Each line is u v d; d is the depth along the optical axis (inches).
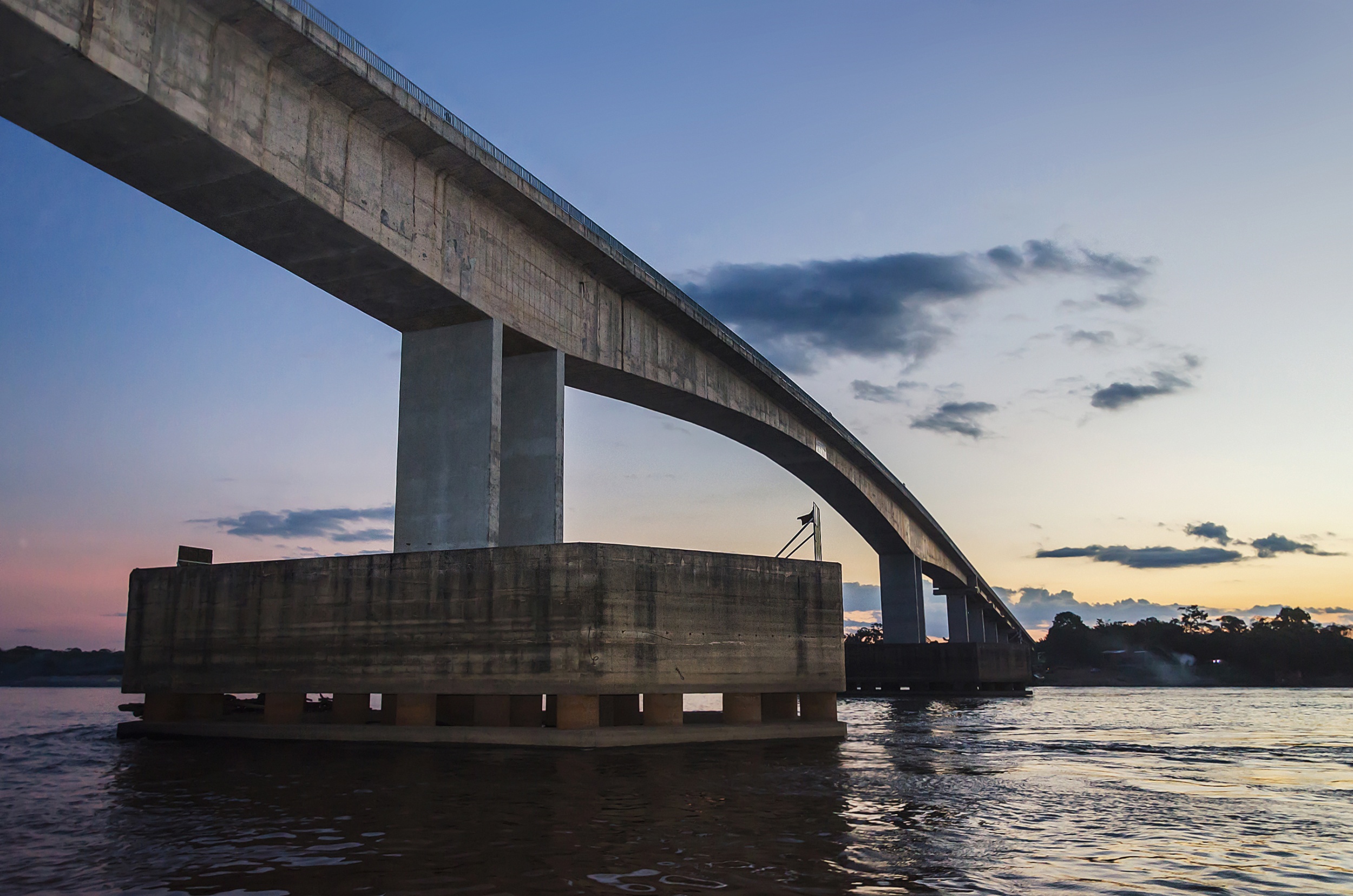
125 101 789.9
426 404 1210.0
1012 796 641.0
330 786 662.5
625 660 953.5
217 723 1094.4
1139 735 1283.2
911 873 406.6
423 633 995.9
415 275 1085.8
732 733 1029.2
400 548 1183.6
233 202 946.7
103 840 480.7
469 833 488.4
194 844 465.7
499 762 808.3
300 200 941.8
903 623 3203.7
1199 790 693.9
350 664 1023.6
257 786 671.8
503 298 1221.7
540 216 1253.1
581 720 943.0
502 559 976.9
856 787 668.7
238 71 877.8
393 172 1060.5
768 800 605.6
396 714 1031.6
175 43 818.2
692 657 1009.5
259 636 1076.5
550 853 440.1
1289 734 1314.0
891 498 3031.5
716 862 423.5
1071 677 6535.4
